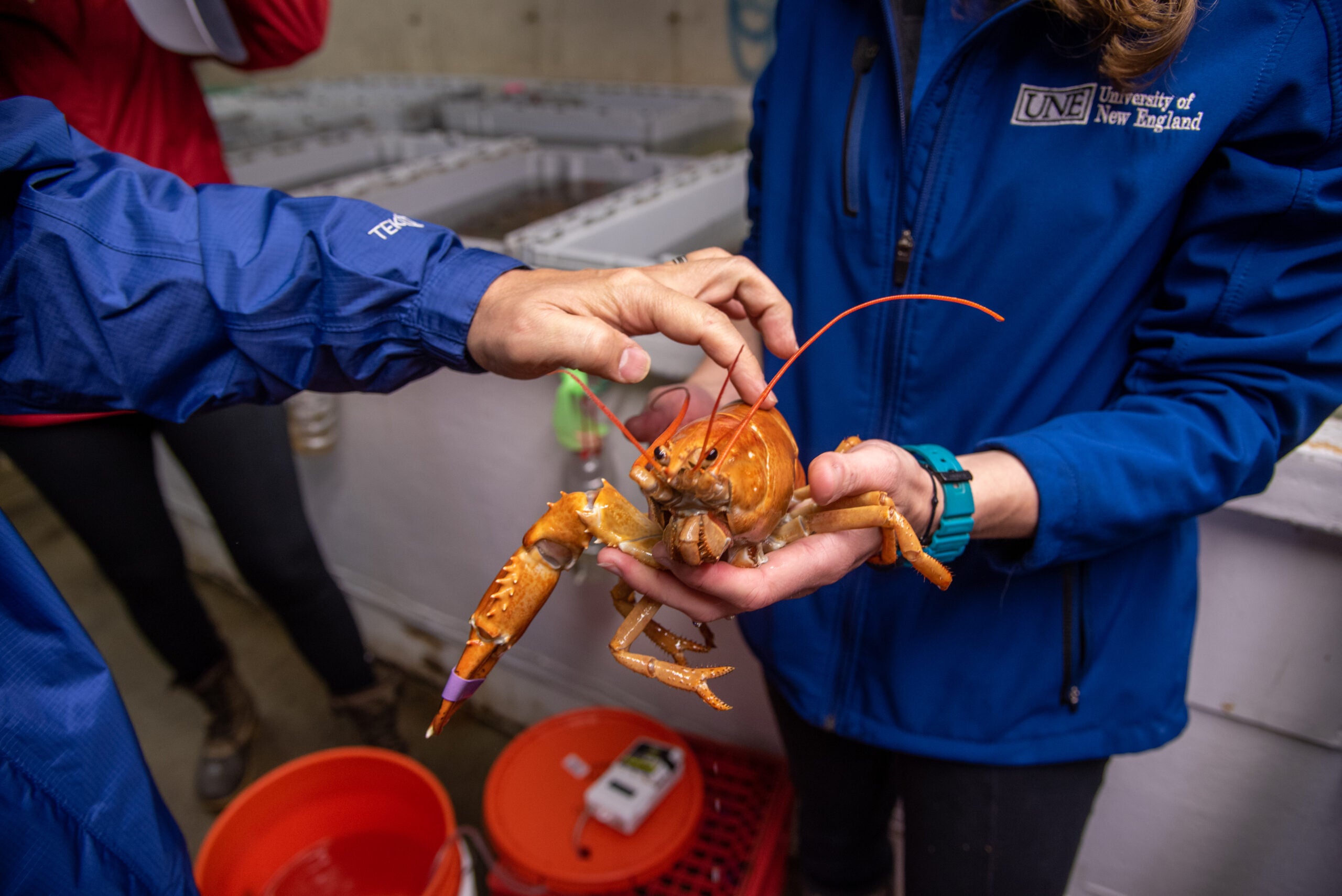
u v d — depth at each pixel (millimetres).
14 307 504
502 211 1354
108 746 459
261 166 1511
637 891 982
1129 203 525
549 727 1106
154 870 482
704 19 1844
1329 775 800
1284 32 467
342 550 1420
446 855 884
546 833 991
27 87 796
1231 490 526
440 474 1188
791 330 560
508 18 2111
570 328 462
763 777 1080
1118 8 465
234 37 885
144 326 511
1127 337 601
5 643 427
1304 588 737
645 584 490
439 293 511
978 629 642
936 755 668
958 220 583
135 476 958
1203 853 900
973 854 669
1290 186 476
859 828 819
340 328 531
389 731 1221
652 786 987
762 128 749
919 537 516
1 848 423
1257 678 792
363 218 535
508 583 499
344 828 1025
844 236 636
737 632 1010
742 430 479
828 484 442
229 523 967
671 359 860
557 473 1072
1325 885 848
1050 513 513
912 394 636
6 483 1933
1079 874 994
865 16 614
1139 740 650
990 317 591
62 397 542
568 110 1727
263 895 983
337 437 1257
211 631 1162
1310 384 506
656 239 1169
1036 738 649
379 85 2305
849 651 688
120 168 529
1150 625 633
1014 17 537
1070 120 538
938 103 569
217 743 1243
